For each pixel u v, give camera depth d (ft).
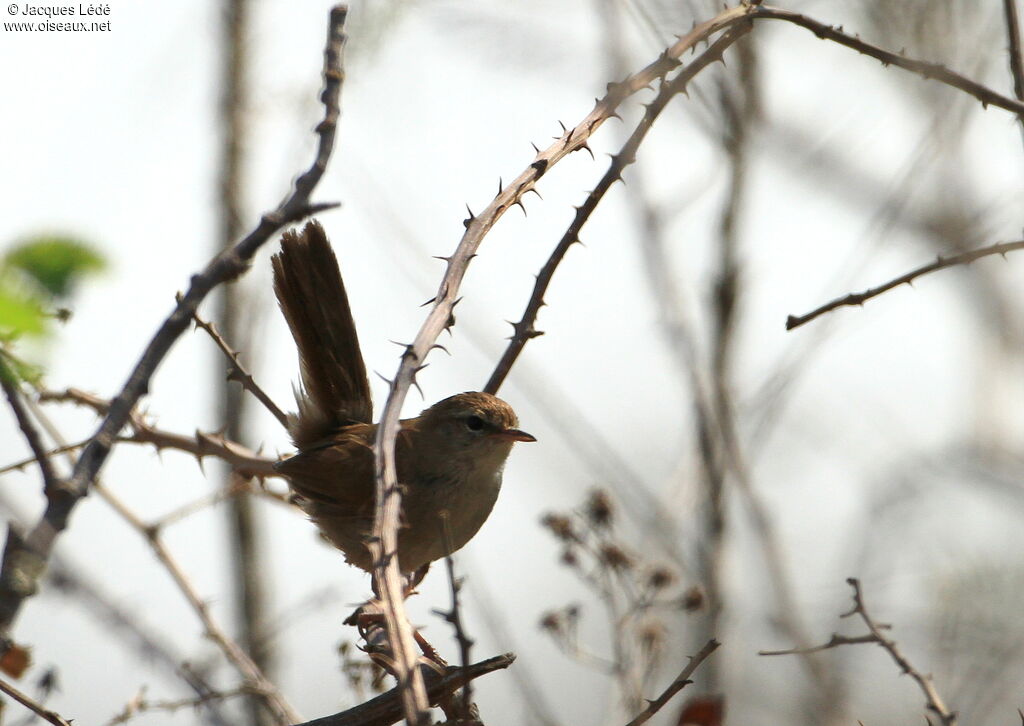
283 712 25.29
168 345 15.47
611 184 21.49
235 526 40.14
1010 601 35.81
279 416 23.99
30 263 13.53
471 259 18.47
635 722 17.56
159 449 24.56
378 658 19.56
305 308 28.68
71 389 22.59
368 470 27.86
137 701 24.03
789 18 21.70
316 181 16.31
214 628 26.50
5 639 13.46
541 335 22.62
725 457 35.86
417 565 30.45
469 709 18.02
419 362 16.89
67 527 14.49
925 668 37.70
